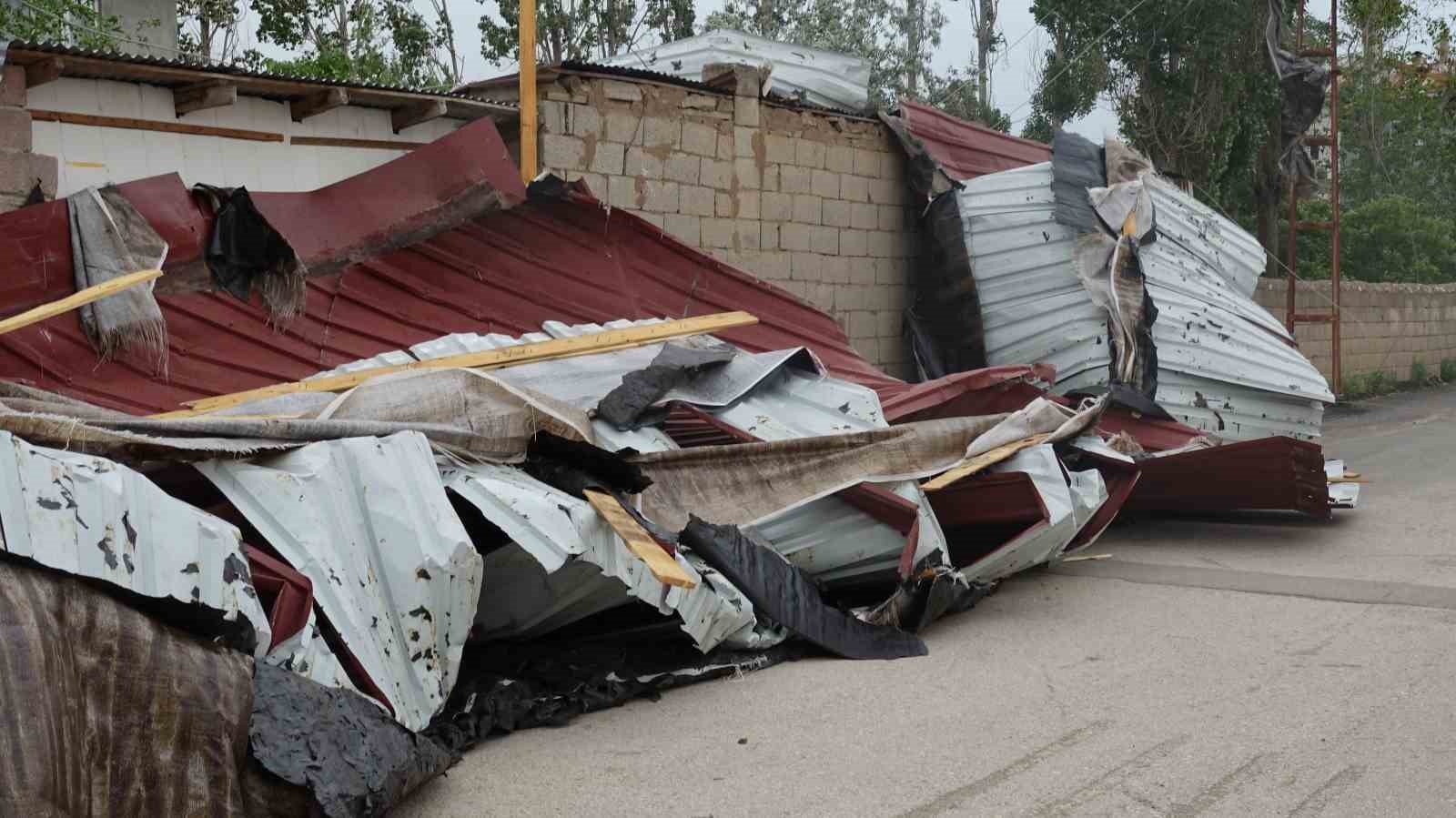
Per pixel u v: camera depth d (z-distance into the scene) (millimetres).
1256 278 14922
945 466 8281
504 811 5020
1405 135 42062
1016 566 8547
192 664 4332
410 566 5520
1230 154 26328
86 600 4145
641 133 11953
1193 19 24578
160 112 8750
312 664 4992
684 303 10797
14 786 3553
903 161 15070
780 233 13578
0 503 3980
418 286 9195
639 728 6078
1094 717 6137
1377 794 5023
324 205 8836
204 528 4664
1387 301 26969
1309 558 10227
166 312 7809
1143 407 12438
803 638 7312
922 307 14984
